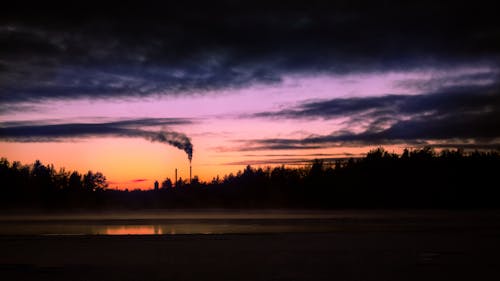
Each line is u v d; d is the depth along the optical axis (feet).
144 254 67.31
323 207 312.29
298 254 67.00
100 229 118.11
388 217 171.32
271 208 308.40
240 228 118.62
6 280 48.65
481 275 50.78
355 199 311.88
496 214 196.03
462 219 156.66
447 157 321.73
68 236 93.09
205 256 65.16
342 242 81.76
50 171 349.20
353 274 51.55
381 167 321.52
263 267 56.24
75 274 51.93
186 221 149.48
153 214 219.61
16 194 334.44
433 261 60.34
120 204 329.31
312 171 329.31
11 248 74.23
